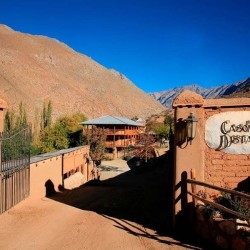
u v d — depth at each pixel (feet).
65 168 65.82
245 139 26.66
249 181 26.50
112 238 25.66
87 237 26.20
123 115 540.93
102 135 132.87
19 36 621.31
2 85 353.10
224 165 26.86
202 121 26.96
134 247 23.41
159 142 168.96
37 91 406.62
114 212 35.68
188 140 26.68
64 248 23.90
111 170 123.75
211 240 23.25
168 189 49.98
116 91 632.79
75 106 426.92
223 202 25.18
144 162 121.80
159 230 27.43
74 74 605.31
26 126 40.14
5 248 24.11
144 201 42.63
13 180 36.24
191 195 25.81
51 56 612.29
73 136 134.72
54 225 30.01
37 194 46.52
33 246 24.47
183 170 26.78
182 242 24.08
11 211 34.45
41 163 48.93
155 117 327.06
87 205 40.63
